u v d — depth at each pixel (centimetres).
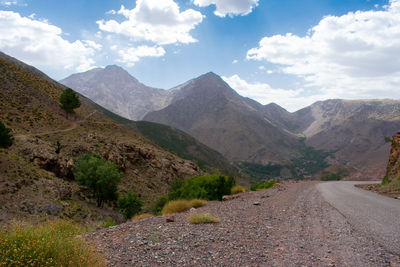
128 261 454
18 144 4891
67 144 6612
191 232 689
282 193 1767
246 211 1048
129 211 4816
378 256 490
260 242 593
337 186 2569
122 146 8450
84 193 5009
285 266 436
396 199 1441
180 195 2312
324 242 589
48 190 3753
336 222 808
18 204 2948
